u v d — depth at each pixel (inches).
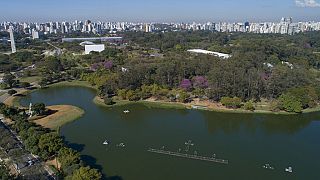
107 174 5132.9
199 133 7081.7
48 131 6796.3
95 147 6220.5
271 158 5851.4
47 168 5044.3
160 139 6683.1
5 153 5369.1
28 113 7859.3
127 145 6343.5
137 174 5147.6
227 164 5580.7
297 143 6594.5
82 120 7839.6
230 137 6884.8
